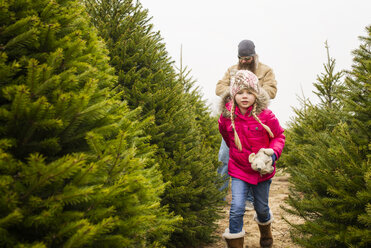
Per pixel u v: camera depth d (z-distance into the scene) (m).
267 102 2.58
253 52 3.58
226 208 4.51
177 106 2.92
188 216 2.67
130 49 3.02
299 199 2.56
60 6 1.54
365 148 1.99
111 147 1.32
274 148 2.59
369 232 1.66
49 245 1.06
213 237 3.13
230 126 2.69
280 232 3.31
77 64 1.36
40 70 1.11
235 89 2.58
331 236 1.85
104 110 1.33
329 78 4.89
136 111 1.88
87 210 1.19
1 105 1.20
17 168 1.08
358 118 2.17
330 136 2.35
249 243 3.06
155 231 1.49
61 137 1.25
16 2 1.28
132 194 1.31
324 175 2.02
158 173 2.02
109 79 1.70
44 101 1.06
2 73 1.11
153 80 3.02
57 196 1.06
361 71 2.34
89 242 1.10
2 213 1.01
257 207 2.75
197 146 3.11
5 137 1.13
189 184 2.71
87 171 1.12
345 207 1.90
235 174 2.65
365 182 1.84
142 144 1.93
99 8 3.13
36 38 1.20
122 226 1.27
